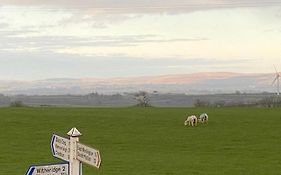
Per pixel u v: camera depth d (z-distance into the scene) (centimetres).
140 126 7056
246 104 13250
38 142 5619
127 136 6150
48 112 8744
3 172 3403
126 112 9175
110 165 3909
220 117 8100
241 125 7081
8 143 5509
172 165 3941
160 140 5819
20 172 3422
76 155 1323
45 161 4191
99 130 6681
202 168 3794
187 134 6262
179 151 5022
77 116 8131
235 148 5184
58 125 7112
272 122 7381
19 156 4522
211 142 5625
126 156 4581
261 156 4619
